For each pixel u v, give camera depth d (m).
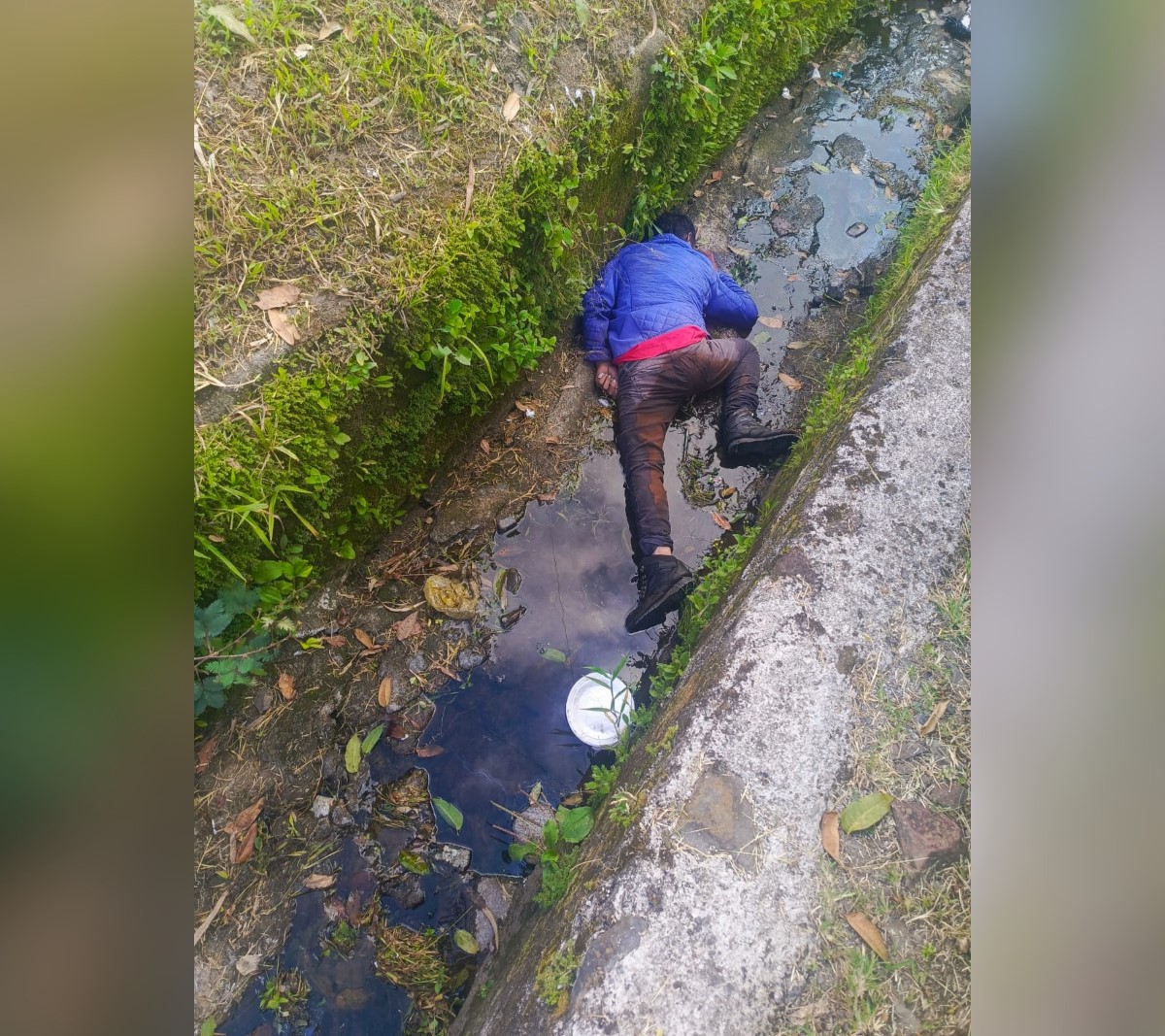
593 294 3.02
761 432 2.77
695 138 3.40
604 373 2.96
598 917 1.61
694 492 2.85
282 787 2.23
